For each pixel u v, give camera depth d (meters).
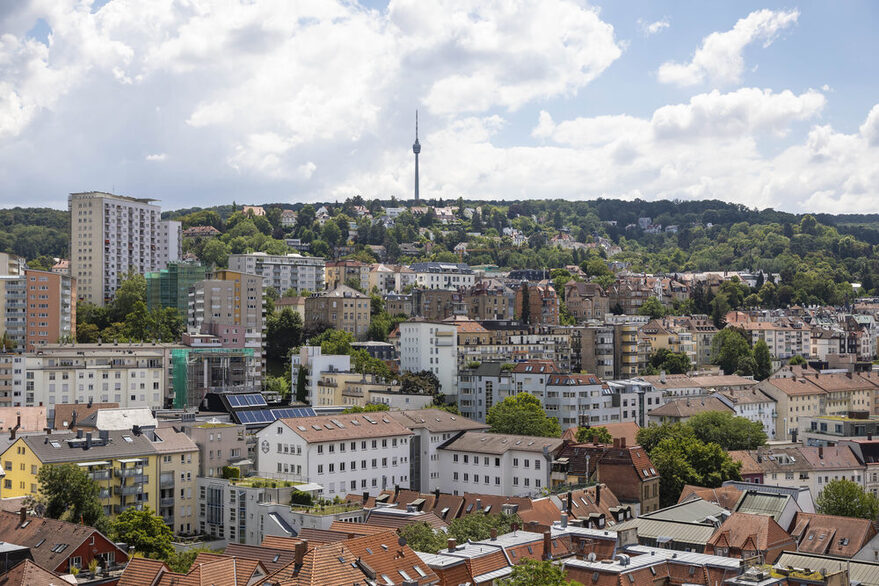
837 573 158.25
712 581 159.38
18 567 141.88
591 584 154.62
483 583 151.25
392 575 145.25
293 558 151.88
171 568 168.50
